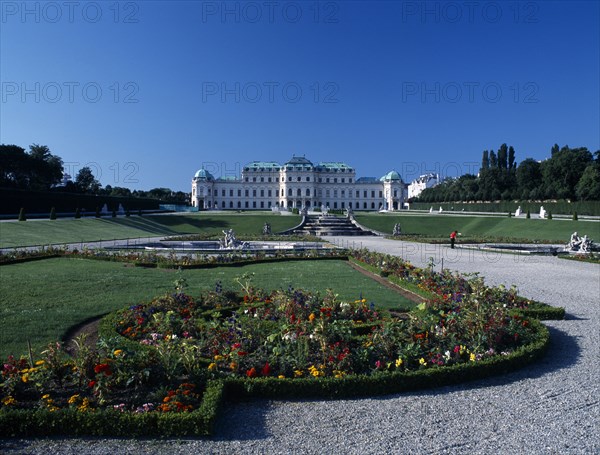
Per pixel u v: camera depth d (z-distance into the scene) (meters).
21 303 17.55
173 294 16.83
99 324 14.66
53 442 8.22
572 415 9.35
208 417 8.45
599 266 32.38
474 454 7.91
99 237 56.53
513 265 32.81
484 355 11.89
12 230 51.59
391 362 11.25
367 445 8.17
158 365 10.16
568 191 104.19
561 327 15.91
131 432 8.41
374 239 63.06
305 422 9.05
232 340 11.98
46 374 9.73
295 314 14.57
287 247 46.28
